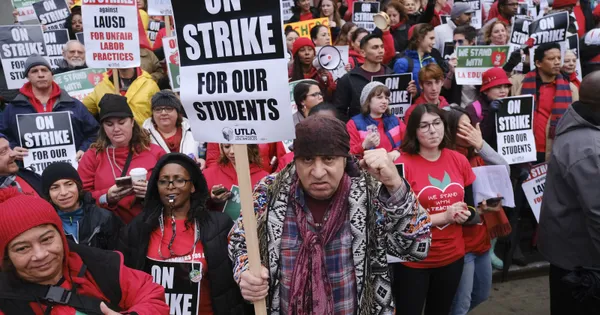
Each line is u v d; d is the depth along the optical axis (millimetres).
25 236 2070
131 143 4133
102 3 5223
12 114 5328
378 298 2203
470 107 5387
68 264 2266
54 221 2160
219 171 3984
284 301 2168
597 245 3178
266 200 2270
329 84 6629
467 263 3939
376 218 2188
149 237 3184
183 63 2248
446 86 6711
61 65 6988
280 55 2092
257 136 2164
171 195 3139
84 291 2248
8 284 2145
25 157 4766
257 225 2250
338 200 2182
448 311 3787
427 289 3670
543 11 9594
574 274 3180
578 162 3184
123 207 3910
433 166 3693
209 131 2258
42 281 2182
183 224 3221
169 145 4914
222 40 2156
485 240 4016
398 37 8828
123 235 3221
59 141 4855
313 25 7930
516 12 8828
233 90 2176
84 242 3434
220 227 3199
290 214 2221
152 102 4879
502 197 3963
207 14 2156
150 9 6586
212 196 3686
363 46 6070
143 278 2438
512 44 7434
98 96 5984
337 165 2107
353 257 2150
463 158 3814
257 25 2094
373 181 2221
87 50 5273
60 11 8641
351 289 2139
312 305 2107
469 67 6461
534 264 5922
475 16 9711
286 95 2104
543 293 5527
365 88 5020
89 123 5492
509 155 5203
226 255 3143
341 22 9562
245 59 2143
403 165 3561
